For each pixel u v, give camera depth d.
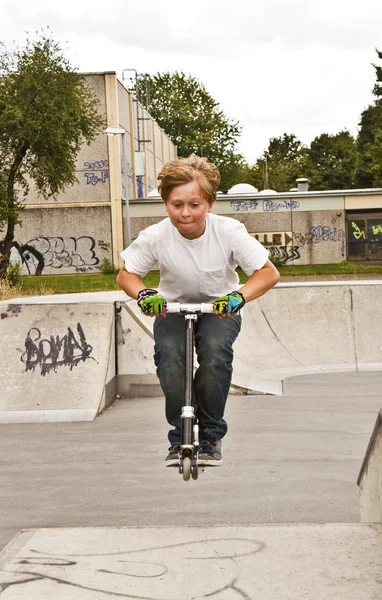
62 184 39.06
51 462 7.81
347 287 14.41
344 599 3.61
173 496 6.55
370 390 11.27
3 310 10.98
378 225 51.69
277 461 7.54
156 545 4.37
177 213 4.33
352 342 13.95
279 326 14.11
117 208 49.16
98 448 8.34
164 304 4.31
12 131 36.91
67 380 10.41
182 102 90.44
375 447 4.57
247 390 11.15
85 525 5.87
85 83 48.53
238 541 4.38
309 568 3.97
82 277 45.94
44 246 49.53
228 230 4.48
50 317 10.93
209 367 4.47
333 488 6.65
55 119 36.84
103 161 49.16
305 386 11.73
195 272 4.52
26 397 10.20
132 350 11.37
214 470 7.29
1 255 38.28
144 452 8.08
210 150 90.50
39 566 4.11
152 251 4.55
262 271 4.46
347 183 114.94
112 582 3.89
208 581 3.87
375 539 4.31
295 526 4.58
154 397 11.24
